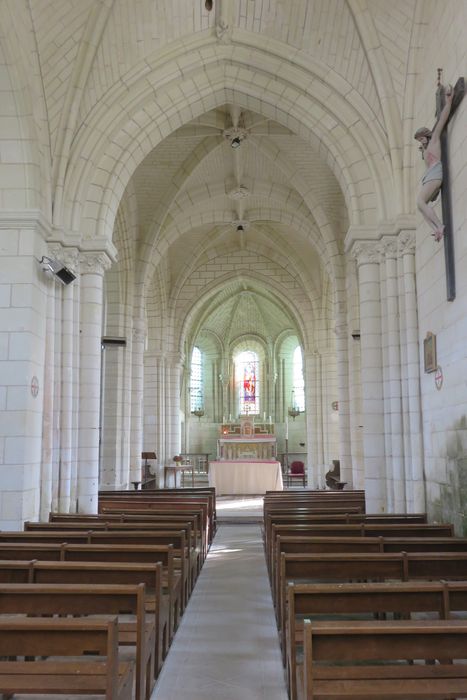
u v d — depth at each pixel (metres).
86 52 11.17
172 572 5.92
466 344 8.24
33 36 10.17
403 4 10.62
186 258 26.22
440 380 9.52
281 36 11.88
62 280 10.95
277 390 37.16
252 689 5.02
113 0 10.95
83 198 11.82
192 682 5.16
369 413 11.57
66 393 11.27
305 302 28.03
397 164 11.43
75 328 11.64
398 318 11.35
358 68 11.59
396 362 11.27
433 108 10.11
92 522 9.27
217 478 22.92
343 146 12.04
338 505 11.73
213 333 37.66
